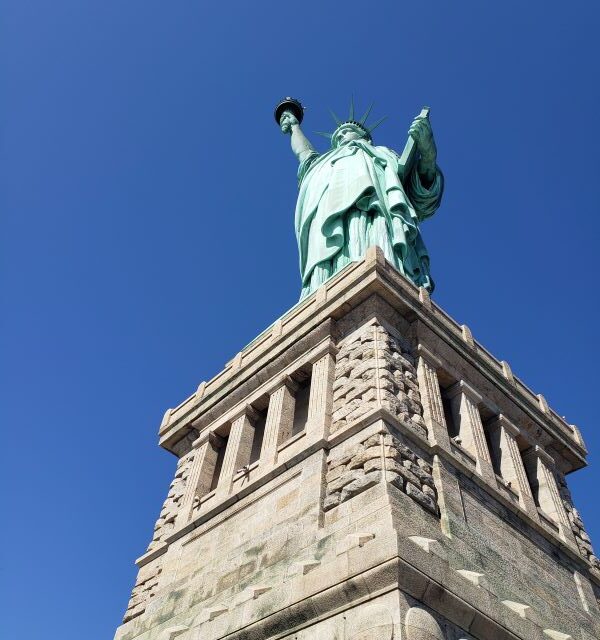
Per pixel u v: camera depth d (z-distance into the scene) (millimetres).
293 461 25359
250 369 33188
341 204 44812
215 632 20844
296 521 22766
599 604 27828
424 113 51000
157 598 26938
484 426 31609
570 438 35500
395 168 49375
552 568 26406
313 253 44000
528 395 34750
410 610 16484
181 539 28984
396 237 43094
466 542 21922
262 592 20859
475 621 18250
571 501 33062
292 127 69188
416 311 29656
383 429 22984
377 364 26234
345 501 21656
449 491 23219
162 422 37094
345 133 63875
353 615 17344
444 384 30469
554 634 21438
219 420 33750
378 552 17781
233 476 29156
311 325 30781
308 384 31078
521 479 28875
